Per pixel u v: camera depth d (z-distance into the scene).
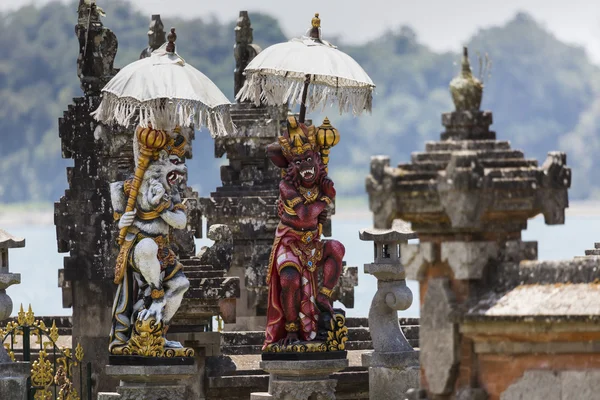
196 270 31.34
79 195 32.31
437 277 17.42
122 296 28.52
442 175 16.86
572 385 16.64
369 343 32.91
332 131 27.95
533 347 16.86
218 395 30.81
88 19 32.31
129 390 28.17
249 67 29.33
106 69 32.34
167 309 28.39
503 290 17.12
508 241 17.38
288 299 27.75
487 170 16.92
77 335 32.25
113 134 32.00
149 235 28.38
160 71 28.58
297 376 27.80
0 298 29.98
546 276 16.94
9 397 29.45
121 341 28.31
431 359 17.45
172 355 28.16
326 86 29.67
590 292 16.58
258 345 32.41
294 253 27.84
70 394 31.47
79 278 32.25
